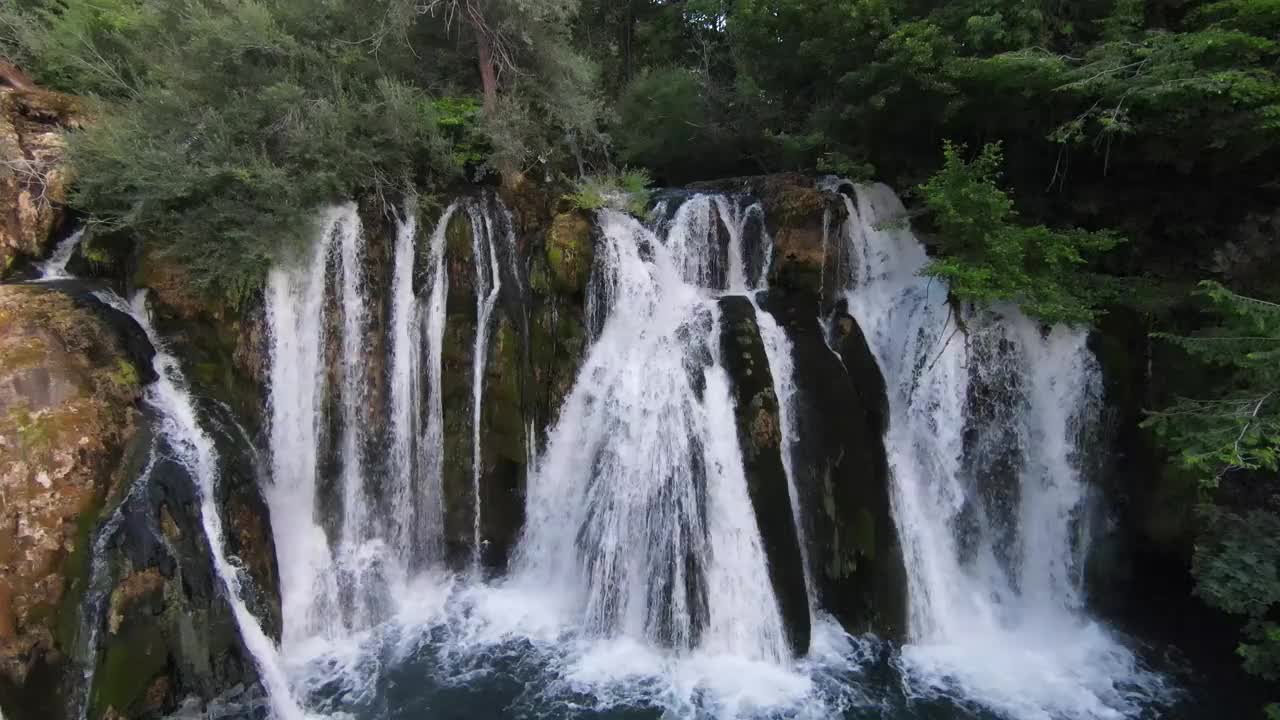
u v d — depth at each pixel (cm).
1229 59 903
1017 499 967
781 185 1127
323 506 937
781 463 890
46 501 650
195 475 753
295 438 927
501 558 1001
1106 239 999
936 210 1097
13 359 697
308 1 1076
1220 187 1074
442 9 1172
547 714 754
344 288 967
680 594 843
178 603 679
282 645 825
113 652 628
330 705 762
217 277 889
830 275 1083
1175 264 1102
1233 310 765
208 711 694
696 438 887
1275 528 778
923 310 1045
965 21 1112
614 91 1816
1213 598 755
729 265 1106
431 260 1016
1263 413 731
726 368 924
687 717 751
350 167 996
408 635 887
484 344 1009
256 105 980
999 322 980
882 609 887
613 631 875
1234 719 775
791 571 852
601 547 895
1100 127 1066
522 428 996
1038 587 959
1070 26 1091
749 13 1280
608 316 1023
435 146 1056
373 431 973
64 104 982
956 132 1259
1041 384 972
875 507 916
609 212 1088
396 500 980
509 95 1149
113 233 898
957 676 832
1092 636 918
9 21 1027
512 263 1058
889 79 1157
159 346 861
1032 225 1167
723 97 1523
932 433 982
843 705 775
